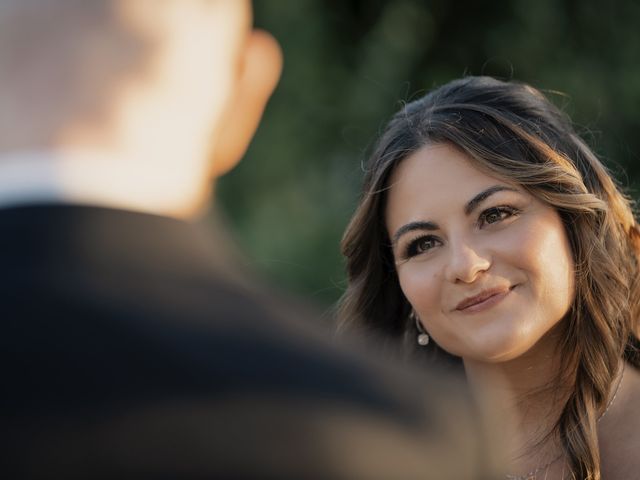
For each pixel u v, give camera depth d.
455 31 8.62
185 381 1.07
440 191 2.84
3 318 1.09
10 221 1.12
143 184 1.16
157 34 1.20
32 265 1.11
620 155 8.26
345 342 1.19
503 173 2.80
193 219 1.21
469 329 2.82
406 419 1.11
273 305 1.19
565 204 2.83
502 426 2.97
